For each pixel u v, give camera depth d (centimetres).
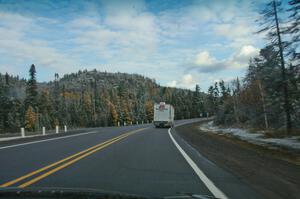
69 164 1136
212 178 895
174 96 15700
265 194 717
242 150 1738
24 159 1273
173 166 1108
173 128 4978
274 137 2655
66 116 9319
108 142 2092
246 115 5100
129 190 727
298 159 1364
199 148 1791
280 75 2816
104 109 11181
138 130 4019
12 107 7112
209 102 14338
